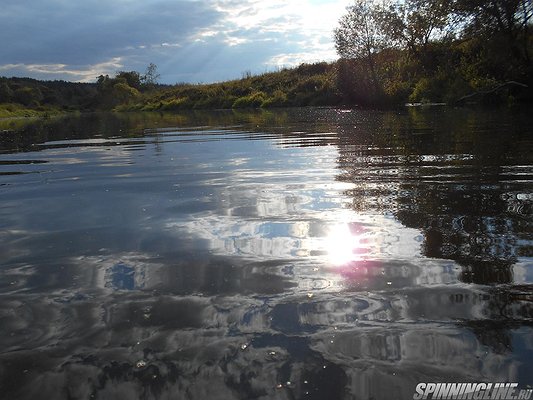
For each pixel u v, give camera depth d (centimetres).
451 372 122
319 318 152
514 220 246
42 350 139
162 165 515
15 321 157
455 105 1752
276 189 356
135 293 176
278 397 115
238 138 845
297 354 132
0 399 118
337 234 238
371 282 178
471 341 135
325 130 945
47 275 197
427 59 2236
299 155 553
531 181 340
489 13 1529
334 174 412
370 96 2336
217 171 456
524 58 1538
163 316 157
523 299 159
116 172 478
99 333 147
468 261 194
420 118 1172
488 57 1606
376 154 532
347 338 139
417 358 128
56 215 301
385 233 235
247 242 231
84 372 128
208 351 135
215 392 117
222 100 3869
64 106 6003
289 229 250
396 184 355
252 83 4191
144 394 118
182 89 4931
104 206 322
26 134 1289
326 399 113
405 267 191
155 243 234
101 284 186
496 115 1102
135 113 3509
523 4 1495
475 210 269
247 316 155
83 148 775
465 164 429
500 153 485
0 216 303
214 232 249
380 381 119
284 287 177
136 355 135
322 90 2994
